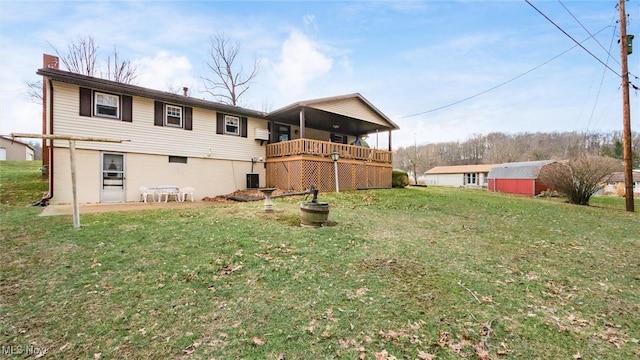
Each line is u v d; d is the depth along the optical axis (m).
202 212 7.99
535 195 21.69
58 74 9.43
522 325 3.04
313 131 17.91
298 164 13.19
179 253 4.64
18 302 3.21
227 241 5.27
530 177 23.25
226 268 4.17
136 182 11.34
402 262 4.62
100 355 2.46
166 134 12.09
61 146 9.86
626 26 11.41
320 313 3.12
